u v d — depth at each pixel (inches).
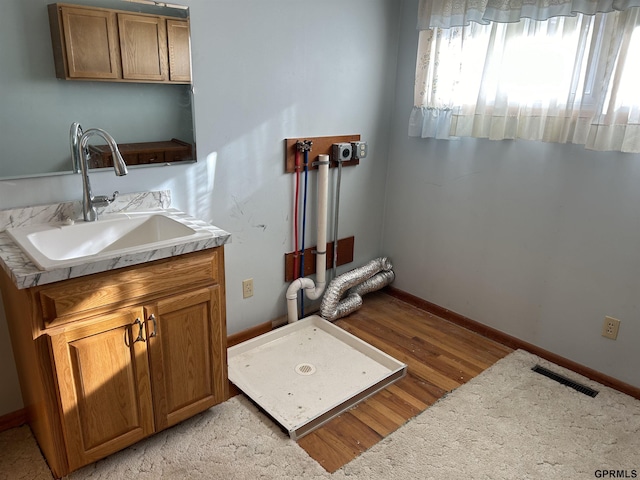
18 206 70.3
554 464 72.4
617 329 90.3
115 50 73.8
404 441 76.4
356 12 105.6
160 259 66.0
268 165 99.3
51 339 58.0
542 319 101.4
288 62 96.4
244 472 69.1
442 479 68.9
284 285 111.1
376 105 117.5
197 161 88.0
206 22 82.7
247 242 100.7
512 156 100.0
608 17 79.8
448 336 111.2
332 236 118.7
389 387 91.3
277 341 105.7
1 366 74.9
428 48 105.1
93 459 66.1
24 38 65.9
